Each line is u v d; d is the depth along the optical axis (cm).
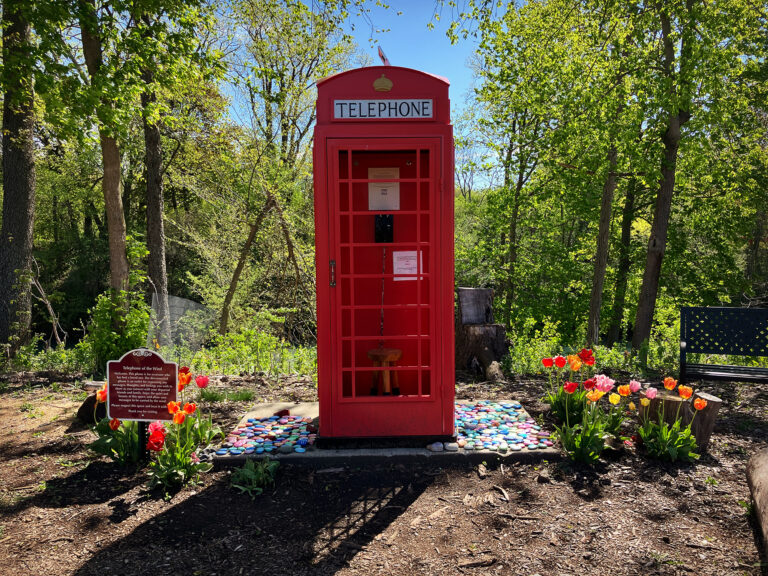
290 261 1380
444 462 359
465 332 636
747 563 248
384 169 388
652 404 380
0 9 883
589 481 333
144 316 730
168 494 320
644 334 1201
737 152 1230
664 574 241
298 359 771
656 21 1039
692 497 311
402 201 389
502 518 293
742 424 434
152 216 1220
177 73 790
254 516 298
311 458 359
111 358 707
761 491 271
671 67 1051
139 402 343
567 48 1088
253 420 436
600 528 280
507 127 1497
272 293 1490
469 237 1847
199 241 1517
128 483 338
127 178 2198
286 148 1395
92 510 304
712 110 1027
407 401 370
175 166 1539
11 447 404
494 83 1298
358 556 260
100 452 361
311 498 319
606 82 1032
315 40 1245
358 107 349
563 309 1806
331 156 350
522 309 1750
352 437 370
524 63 1191
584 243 1884
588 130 1058
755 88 1219
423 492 325
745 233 1505
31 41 949
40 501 315
